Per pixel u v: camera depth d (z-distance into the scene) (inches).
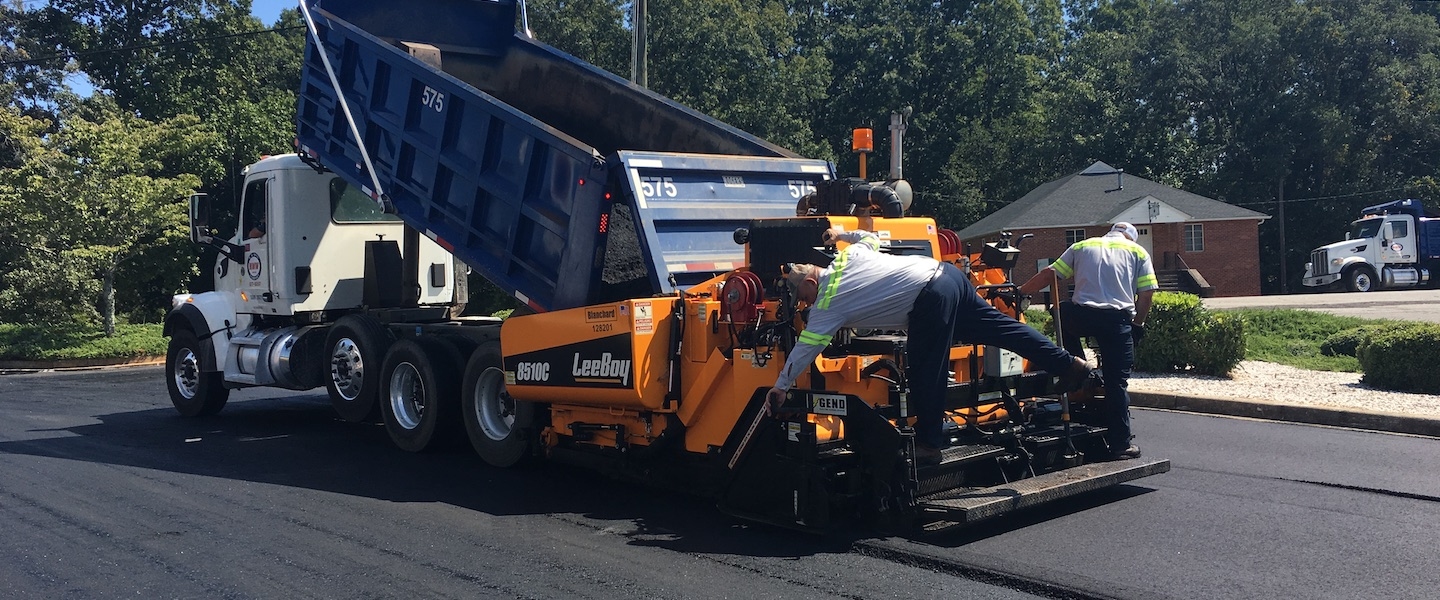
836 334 234.8
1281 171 1742.1
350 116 348.2
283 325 412.8
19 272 891.4
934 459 224.2
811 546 222.8
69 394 565.6
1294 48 1769.2
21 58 1262.3
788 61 1718.8
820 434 227.8
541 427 296.8
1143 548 217.6
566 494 279.9
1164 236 1529.3
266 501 275.1
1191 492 269.3
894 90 1831.9
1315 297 1298.0
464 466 321.1
